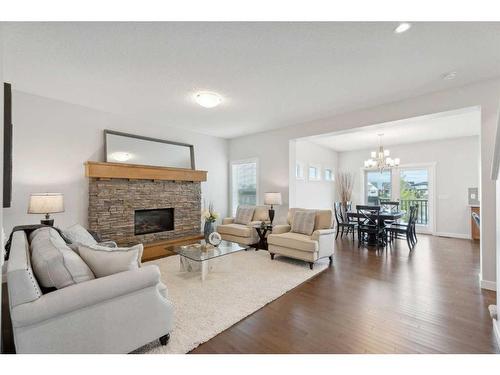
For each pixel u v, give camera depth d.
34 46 2.25
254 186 5.89
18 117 3.32
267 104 3.79
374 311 2.33
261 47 2.29
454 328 2.04
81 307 1.43
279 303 2.51
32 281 1.34
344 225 5.98
